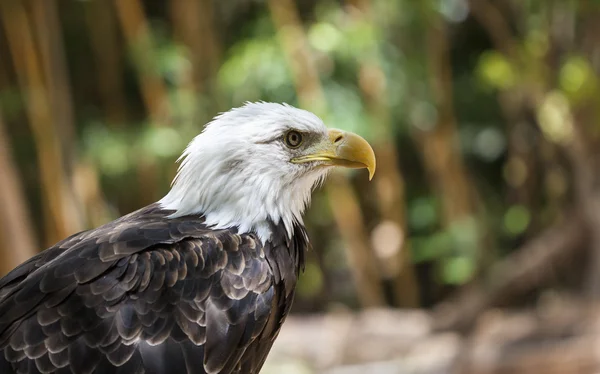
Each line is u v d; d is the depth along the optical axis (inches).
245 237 222.8
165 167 603.2
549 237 594.2
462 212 631.8
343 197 633.0
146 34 571.8
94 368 190.4
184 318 201.3
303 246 246.5
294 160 236.4
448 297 729.6
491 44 721.0
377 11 559.8
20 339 191.3
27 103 548.1
